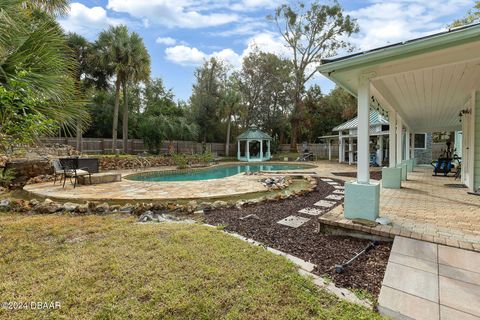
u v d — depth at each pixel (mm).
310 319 1714
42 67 2729
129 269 2326
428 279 2176
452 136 17453
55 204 4855
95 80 15422
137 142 17656
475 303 1861
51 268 2365
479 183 5789
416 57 2959
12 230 3428
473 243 2758
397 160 8016
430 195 5695
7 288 2037
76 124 3176
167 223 3836
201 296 1946
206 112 22250
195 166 14781
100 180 8344
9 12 2451
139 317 1726
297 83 24359
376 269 2436
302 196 6258
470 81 4480
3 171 7172
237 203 5207
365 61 3131
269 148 22188
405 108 7301
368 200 3436
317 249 2963
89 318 1716
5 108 2426
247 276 2230
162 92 25500
